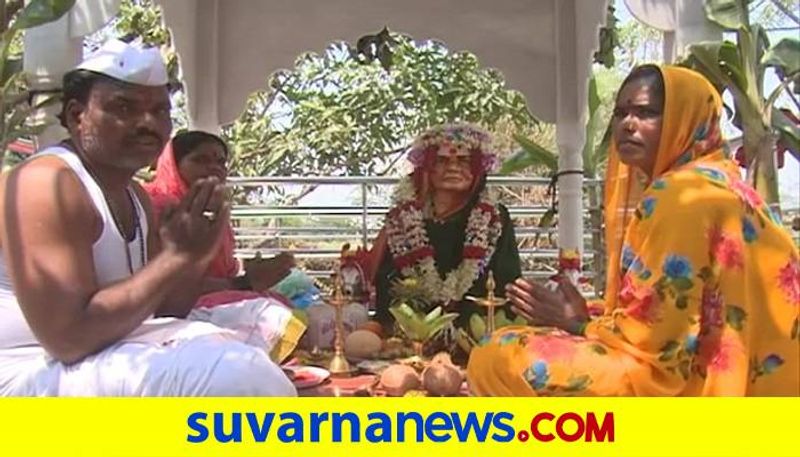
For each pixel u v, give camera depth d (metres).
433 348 3.08
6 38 3.76
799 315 2.19
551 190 6.32
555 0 5.62
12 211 1.87
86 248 1.92
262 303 2.84
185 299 2.61
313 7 5.71
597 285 6.47
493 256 3.41
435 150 3.43
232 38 5.77
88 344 1.90
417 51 9.05
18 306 1.98
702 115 2.23
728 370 2.07
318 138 9.12
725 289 2.08
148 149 2.07
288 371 2.71
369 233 7.45
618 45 7.57
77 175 1.99
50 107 3.73
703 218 2.05
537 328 2.36
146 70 2.03
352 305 3.21
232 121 5.84
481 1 5.68
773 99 4.65
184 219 1.91
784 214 5.43
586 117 5.60
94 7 3.75
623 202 2.47
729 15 4.17
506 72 5.73
